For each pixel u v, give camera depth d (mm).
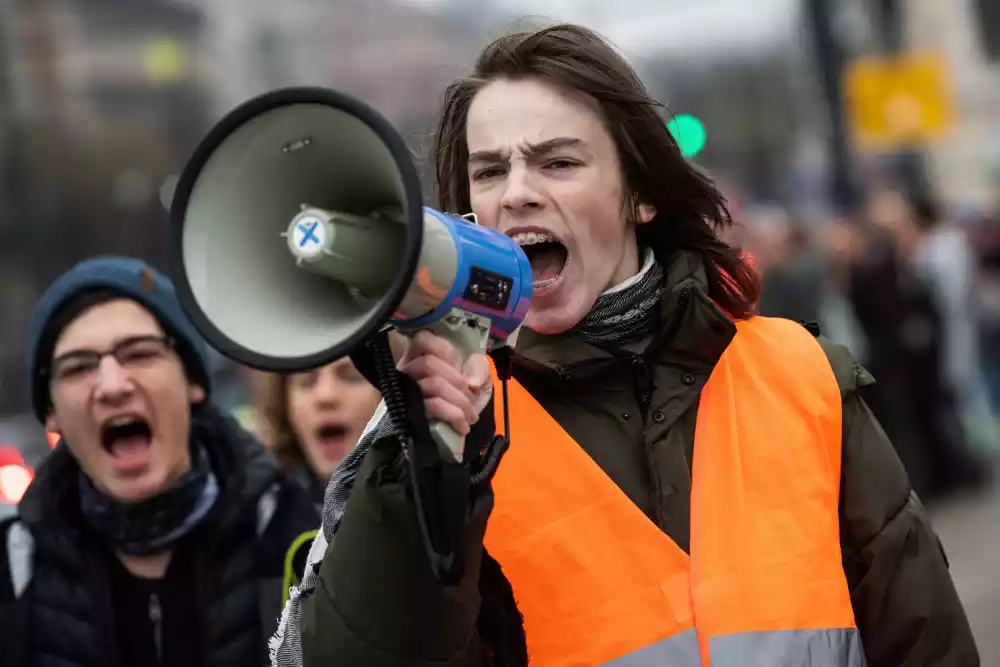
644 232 3076
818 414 2844
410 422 2221
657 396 2842
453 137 3016
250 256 2230
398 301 2041
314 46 45562
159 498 3746
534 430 2787
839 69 18359
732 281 3111
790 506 2742
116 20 35344
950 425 12406
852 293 11961
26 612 3676
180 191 2168
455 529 2215
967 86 34875
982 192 35688
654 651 2621
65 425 3771
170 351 3848
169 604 3777
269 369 2076
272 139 2205
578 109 2820
